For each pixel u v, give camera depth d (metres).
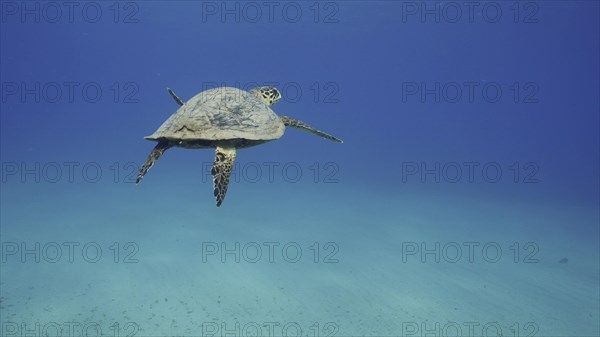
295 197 22.45
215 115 5.16
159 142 5.31
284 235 15.17
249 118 5.27
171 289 10.45
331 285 11.14
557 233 17.31
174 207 18.41
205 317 9.27
